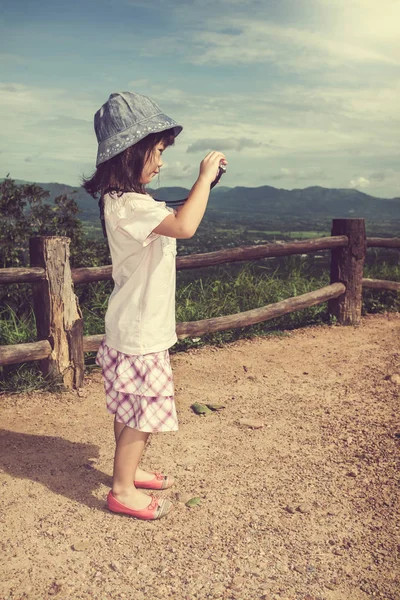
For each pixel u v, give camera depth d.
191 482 2.52
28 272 3.52
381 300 6.26
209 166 1.99
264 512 2.27
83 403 3.47
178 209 1.96
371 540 2.07
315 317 5.60
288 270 6.31
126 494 2.23
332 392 3.67
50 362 3.66
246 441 2.95
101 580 1.85
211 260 4.59
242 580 1.85
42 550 2.01
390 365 4.16
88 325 4.62
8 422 3.17
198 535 2.11
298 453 2.80
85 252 5.80
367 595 1.78
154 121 1.99
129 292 2.08
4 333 4.20
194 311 5.05
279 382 3.88
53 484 2.49
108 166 2.00
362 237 5.39
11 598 1.76
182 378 3.96
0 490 2.42
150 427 2.10
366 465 2.65
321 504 2.32
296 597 1.77
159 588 1.82
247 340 4.91
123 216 1.97
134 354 2.07
